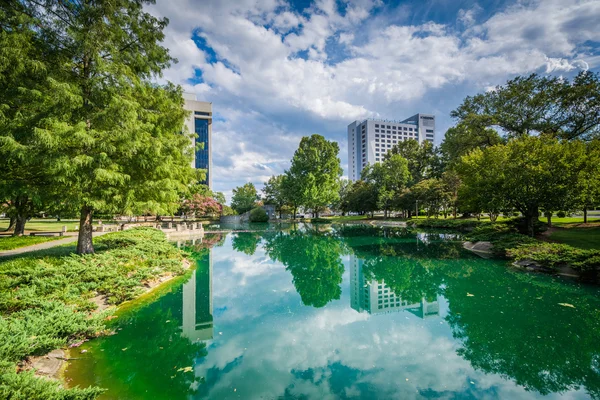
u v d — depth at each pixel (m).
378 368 4.70
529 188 15.20
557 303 7.88
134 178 10.42
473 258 14.48
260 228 37.84
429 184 35.91
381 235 26.59
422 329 6.38
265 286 10.18
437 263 13.65
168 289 9.30
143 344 5.57
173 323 6.66
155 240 16.22
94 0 9.34
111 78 9.66
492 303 8.03
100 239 14.78
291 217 65.00
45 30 8.80
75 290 7.21
